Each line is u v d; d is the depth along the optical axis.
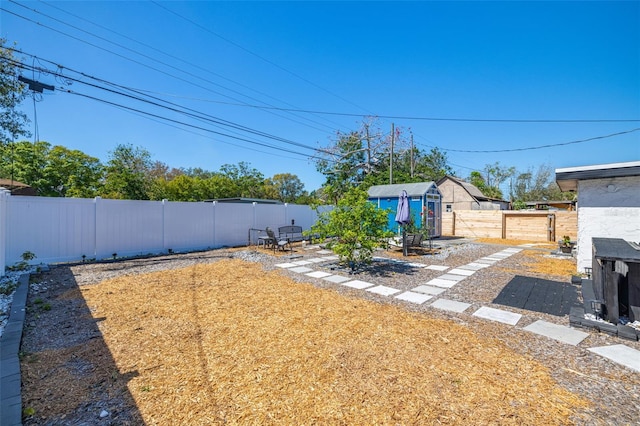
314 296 4.91
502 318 3.89
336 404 2.10
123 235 9.02
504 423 1.91
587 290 4.74
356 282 5.91
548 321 3.79
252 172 38.91
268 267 7.49
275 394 2.22
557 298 4.78
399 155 25.75
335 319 3.84
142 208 9.44
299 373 2.52
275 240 10.22
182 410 2.03
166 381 2.39
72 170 22.67
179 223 10.31
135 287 5.44
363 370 2.57
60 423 1.89
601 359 2.79
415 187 14.13
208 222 11.11
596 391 2.27
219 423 1.90
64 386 2.32
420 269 7.21
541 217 14.27
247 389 2.28
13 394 2.16
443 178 28.86
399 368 2.61
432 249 10.83
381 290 5.30
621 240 4.65
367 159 25.20
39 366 2.63
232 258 8.91
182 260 8.53
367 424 1.89
